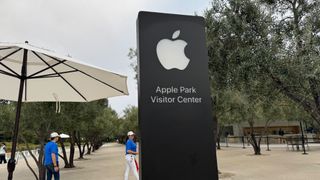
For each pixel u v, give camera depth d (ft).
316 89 20.86
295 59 20.21
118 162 69.77
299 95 21.40
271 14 23.04
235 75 22.21
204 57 12.96
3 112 37.06
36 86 14.35
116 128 134.00
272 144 114.42
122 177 42.57
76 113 39.52
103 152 127.85
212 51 24.73
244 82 21.93
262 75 21.21
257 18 22.34
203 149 12.16
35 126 36.42
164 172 11.58
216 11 24.81
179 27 12.94
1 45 9.16
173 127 12.02
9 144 119.03
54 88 14.52
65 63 12.65
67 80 14.02
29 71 13.74
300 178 34.40
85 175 47.34
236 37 23.18
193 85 12.59
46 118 35.73
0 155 85.05
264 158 60.70
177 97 12.31
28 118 35.65
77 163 72.59
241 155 71.67
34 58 13.04
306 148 82.84
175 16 13.01
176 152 11.84
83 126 44.91
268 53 20.80
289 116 70.03
